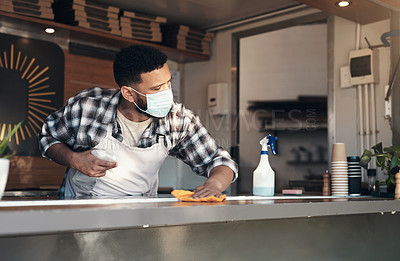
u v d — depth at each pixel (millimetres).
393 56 2898
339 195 2396
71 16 3893
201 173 2184
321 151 5934
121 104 2070
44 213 1044
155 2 4066
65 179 2312
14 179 3916
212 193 1616
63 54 4207
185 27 4480
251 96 6488
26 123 4004
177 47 4445
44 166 4086
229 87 4578
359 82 3496
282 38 6438
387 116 3324
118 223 1155
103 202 1438
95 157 1823
